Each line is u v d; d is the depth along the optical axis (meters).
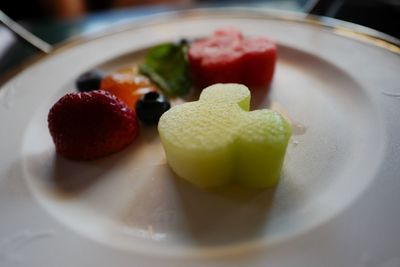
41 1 0.34
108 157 0.14
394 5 0.21
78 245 0.10
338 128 0.14
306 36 0.20
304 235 0.10
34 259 0.10
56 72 0.19
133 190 0.12
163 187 0.12
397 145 0.12
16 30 0.23
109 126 0.13
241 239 0.10
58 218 0.11
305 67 0.18
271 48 0.17
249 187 0.12
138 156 0.14
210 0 0.34
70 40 0.21
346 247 0.09
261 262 0.09
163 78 0.18
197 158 0.11
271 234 0.10
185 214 0.11
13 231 0.11
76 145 0.13
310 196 0.11
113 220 0.11
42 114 0.16
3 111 0.16
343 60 0.17
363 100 0.15
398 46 0.17
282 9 0.28
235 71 0.17
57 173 0.13
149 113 0.15
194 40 0.20
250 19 0.22
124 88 0.16
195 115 0.12
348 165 0.12
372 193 0.11
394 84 0.15
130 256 0.10
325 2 0.23
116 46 0.21
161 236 0.11
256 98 0.16
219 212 0.11
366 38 0.18
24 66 0.19
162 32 0.22
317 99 0.16
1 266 0.10
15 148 0.14
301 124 0.15
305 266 0.09
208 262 0.10
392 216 0.10
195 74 0.17
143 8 0.30
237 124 0.12
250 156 0.11
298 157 0.13
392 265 0.09
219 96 0.13
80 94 0.13
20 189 0.12
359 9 0.22
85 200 0.12
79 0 0.35
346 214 0.10
